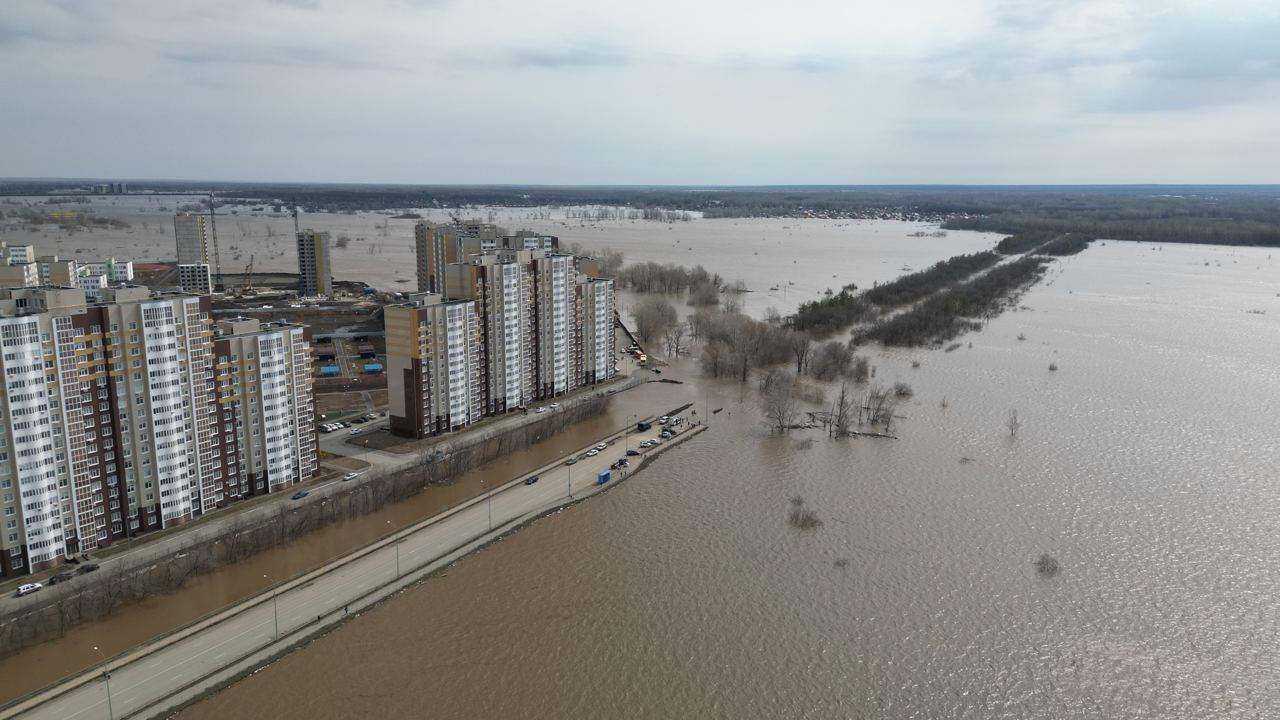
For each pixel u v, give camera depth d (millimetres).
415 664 150375
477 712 139125
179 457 187875
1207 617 167875
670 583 178750
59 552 169750
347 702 139750
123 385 177375
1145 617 167875
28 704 132500
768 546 194875
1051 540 198750
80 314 168500
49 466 165875
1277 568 185625
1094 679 149875
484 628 161500
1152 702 144375
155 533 184875
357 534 194000
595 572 182500
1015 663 154000
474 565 184500
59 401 166500
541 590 175125
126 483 180500
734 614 167875
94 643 149000
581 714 139500
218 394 196625
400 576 177250
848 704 143250
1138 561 189125
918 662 154125
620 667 151250
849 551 193000
